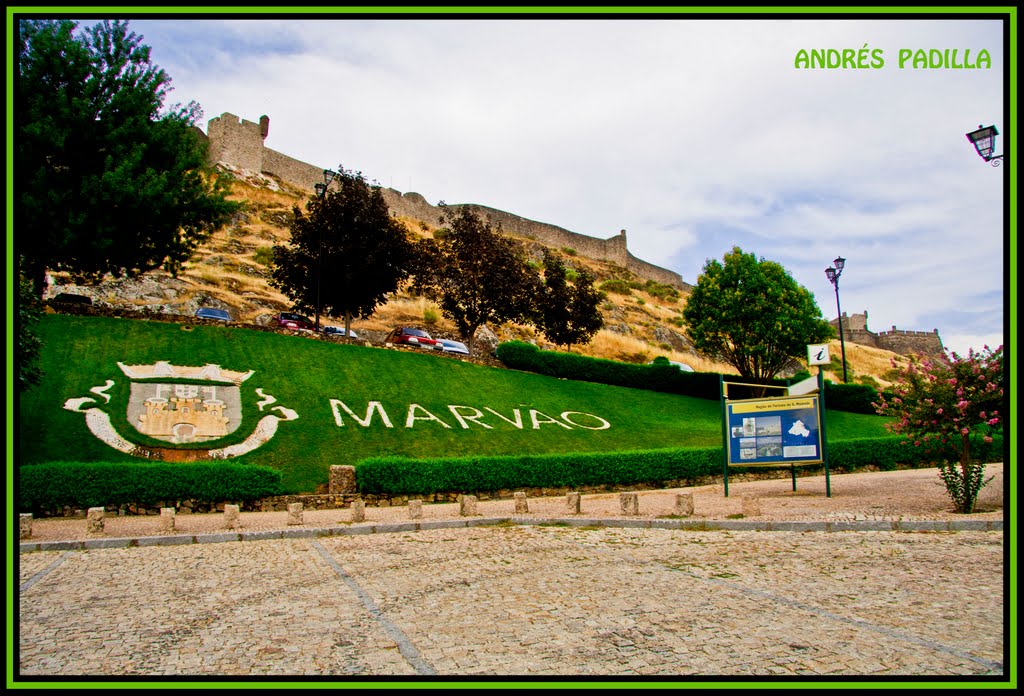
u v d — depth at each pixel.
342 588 8.74
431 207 85.12
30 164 22.48
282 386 24.95
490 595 8.29
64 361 22.28
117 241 24.39
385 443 22.66
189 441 20.23
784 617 7.09
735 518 13.01
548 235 95.19
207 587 8.85
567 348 51.72
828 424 34.16
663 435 28.59
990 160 13.26
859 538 11.17
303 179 79.31
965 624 6.71
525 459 19.52
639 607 7.61
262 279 50.16
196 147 27.83
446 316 44.44
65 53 23.05
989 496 15.21
